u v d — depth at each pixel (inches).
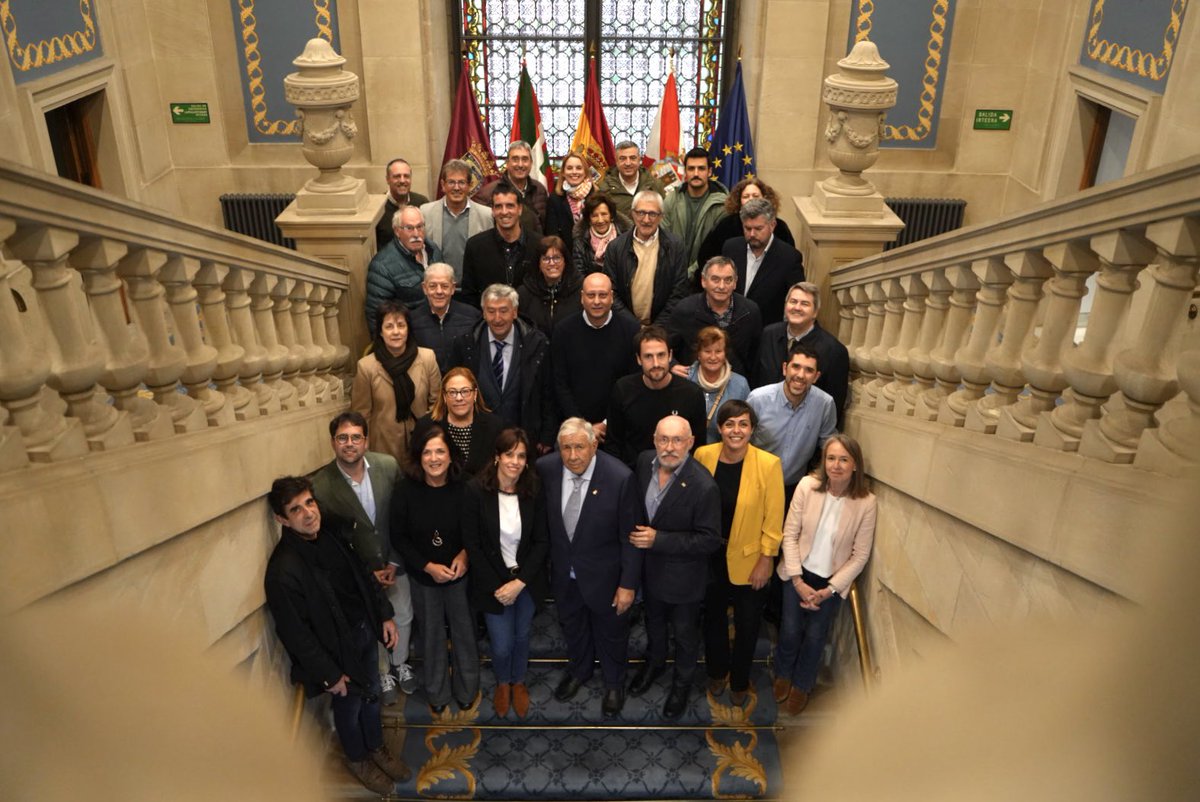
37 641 35.0
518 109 318.7
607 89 352.5
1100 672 21.6
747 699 172.2
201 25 297.0
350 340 212.7
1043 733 25.0
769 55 307.7
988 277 124.4
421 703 172.2
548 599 192.4
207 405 131.7
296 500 137.7
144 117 288.5
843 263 204.4
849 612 173.0
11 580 82.6
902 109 315.3
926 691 33.4
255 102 310.0
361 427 146.3
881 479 154.6
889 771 33.9
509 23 340.2
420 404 173.3
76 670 36.5
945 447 129.1
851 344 190.5
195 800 43.1
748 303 178.4
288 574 139.7
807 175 322.3
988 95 309.0
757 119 319.0
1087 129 275.1
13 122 208.8
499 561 155.1
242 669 137.9
